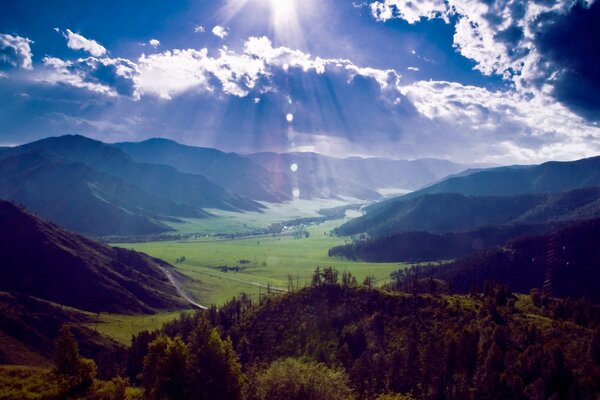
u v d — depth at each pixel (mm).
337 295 179000
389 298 168375
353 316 162250
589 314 149000
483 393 103938
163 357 82938
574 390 99500
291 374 81062
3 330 187125
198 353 84250
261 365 129750
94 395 84562
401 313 157750
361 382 116062
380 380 118750
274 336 161625
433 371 118750
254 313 185250
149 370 87438
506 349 120500
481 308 150375
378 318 155500
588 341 120875
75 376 87938
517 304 167875
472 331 128125
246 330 171875
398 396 102750
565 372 104812
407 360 122875
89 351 195375
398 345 138500
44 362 178750
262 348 155500
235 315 199625
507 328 132625
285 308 179750
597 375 103688
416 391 114000
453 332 138000
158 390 80312
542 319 141000
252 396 82625
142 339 168500
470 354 119438
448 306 156375
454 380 114250
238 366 85938
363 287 184625
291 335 159125
